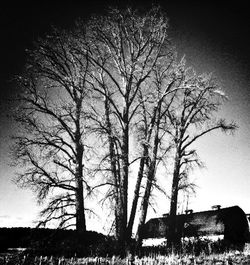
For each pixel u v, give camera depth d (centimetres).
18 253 1609
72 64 2106
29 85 1980
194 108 2406
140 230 1803
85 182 1736
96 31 1955
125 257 1552
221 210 3394
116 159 1700
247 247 2275
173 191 2305
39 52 2048
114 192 1686
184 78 2169
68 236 1828
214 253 1836
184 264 1342
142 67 1978
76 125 2027
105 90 1916
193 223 3359
